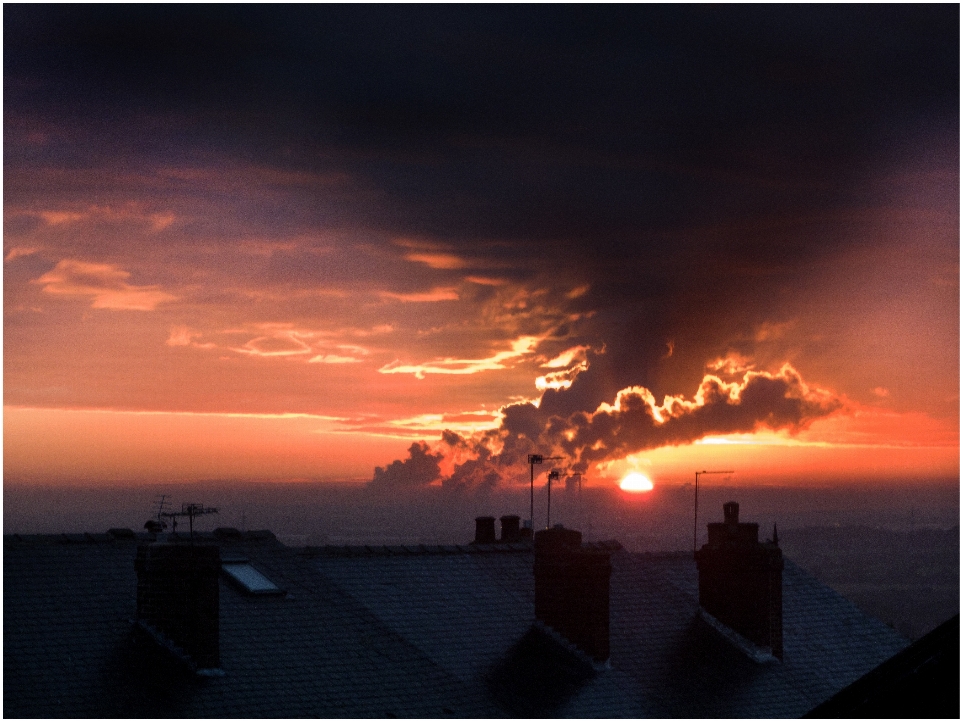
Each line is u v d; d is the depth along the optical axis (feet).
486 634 102.47
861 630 125.80
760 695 108.47
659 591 119.14
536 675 99.55
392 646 96.48
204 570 87.15
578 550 105.40
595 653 103.71
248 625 92.84
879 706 69.15
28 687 80.12
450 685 94.48
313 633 94.43
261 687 86.94
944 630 69.62
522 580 111.96
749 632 114.42
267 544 104.37
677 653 110.22
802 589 129.80
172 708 82.28
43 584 89.56
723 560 116.26
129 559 94.99
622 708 99.66
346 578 103.30
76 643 85.20
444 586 106.83
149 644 87.04
